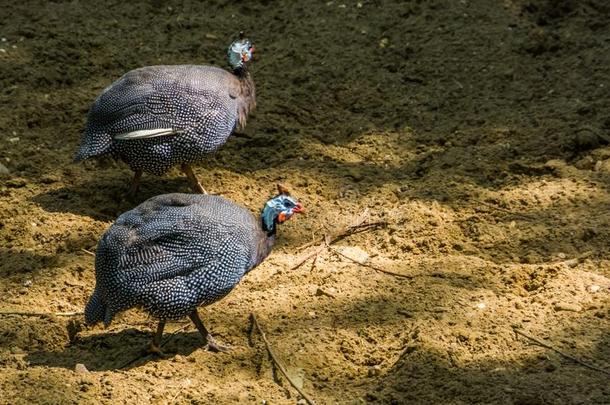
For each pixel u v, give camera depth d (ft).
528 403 28.17
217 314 33.22
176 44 50.90
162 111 38.34
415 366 29.91
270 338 31.81
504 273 35.04
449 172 42.22
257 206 40.27
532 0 53.26
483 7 52.95
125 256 29.76
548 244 37.14
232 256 30.40
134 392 29.14
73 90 47.21
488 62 49.37
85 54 49.52
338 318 32.89
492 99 47.11
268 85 48.34
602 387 28.86
